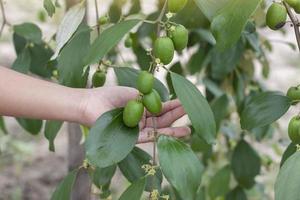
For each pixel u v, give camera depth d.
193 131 1.82
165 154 1.10
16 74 1.28
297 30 1.14
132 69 1.37
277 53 5.51
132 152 1.34
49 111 1.27
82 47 1.32
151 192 1.16
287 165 1.01
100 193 1.48
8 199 3.18
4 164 3.53
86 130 1.61
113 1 1.73
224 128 2.05
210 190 1.99
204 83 1.91
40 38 1.65
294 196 0.99
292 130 1.13
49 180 3.38
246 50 1.90
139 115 1.10
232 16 1.09
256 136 1.90
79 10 1.30
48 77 1.69
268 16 1.15
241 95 1.88
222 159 2.36
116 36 1.11
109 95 1.28
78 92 1.27
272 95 1.26
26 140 3.82
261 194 2.27
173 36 1.12
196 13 1.64
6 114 1.28
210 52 1.84
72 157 1.86
